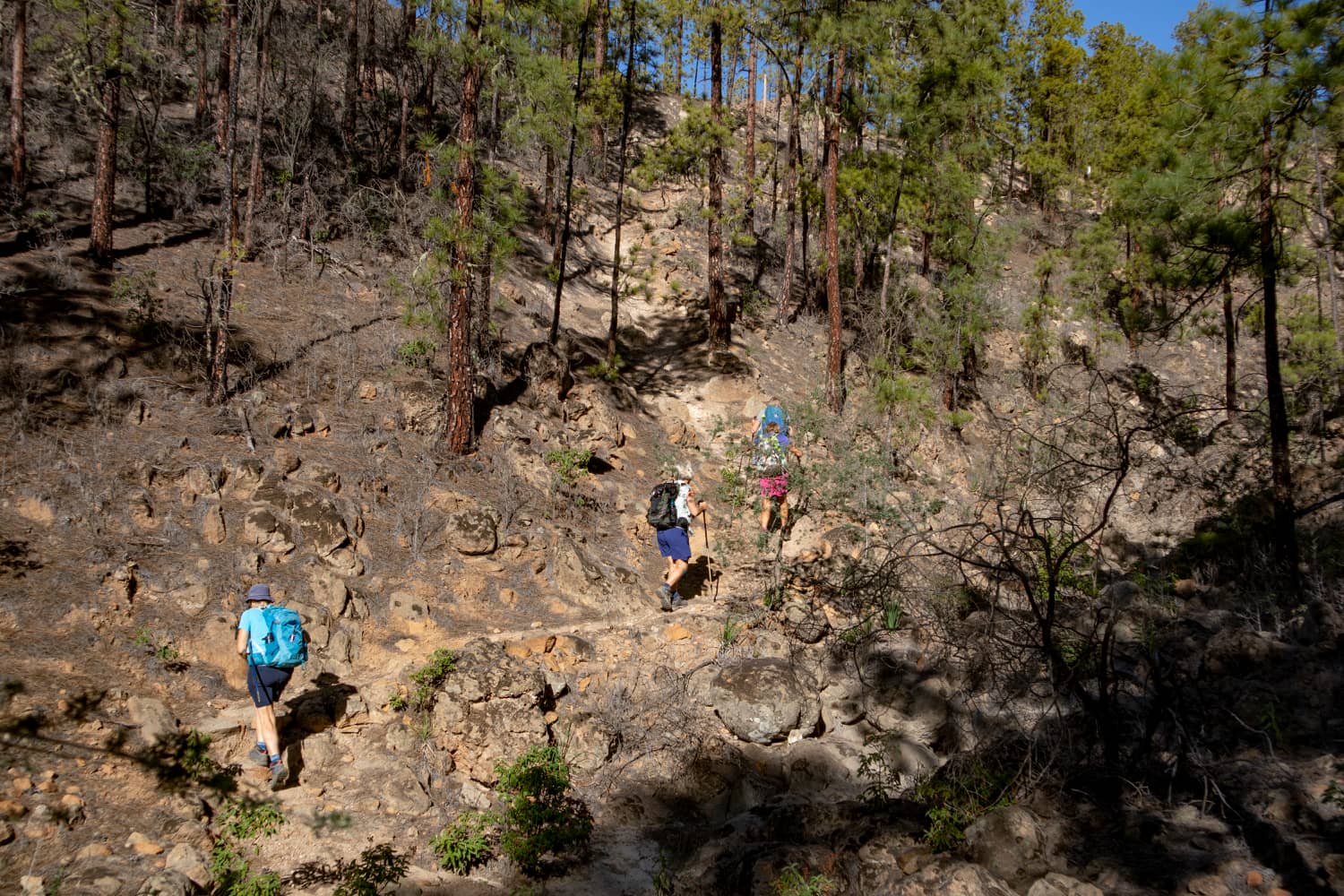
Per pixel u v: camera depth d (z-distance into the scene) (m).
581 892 6.16
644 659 8.89
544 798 6.85
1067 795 5.73
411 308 11.72
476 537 9.67
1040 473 7.27
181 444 9.18
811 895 5.18
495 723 7.34
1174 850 4.88
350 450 10.46
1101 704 5.93
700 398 16.56
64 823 5.53
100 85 12.69
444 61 20.58
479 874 6.29
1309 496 10.28
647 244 22.89
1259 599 8.15
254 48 18.36
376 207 17.23
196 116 18.22
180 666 7.18
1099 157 26.41
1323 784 5.05
